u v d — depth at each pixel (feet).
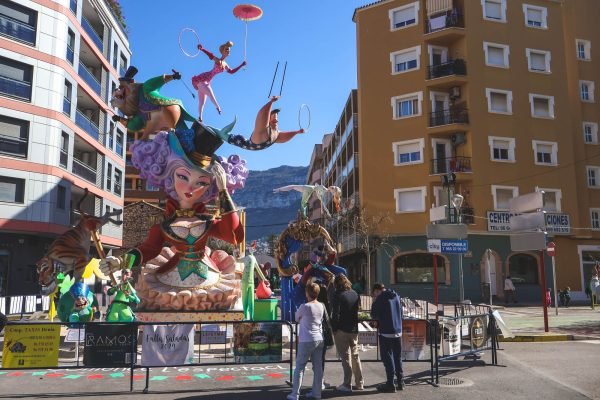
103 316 59.93
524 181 110.11
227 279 43.96
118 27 134.82
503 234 105.91
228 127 39.70
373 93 116.98
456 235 50.44
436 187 108.68
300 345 24.68
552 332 49.93
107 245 121.80
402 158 112.98
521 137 111.65
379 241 107.55
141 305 41.57
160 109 39.24
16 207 88.33
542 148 113.39
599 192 118.32
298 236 48.42
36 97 92.58
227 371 32.81
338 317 27.12
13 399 25.32
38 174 91.66
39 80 93.20
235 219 38.04
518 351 40.75
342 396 25.94
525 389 27.35
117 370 32.94
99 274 54.03
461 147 110.73
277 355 28.25
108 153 126.52
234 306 43.65
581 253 110.93
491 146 109.50
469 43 111.55
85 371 32.63
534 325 57.47
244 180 45.80
